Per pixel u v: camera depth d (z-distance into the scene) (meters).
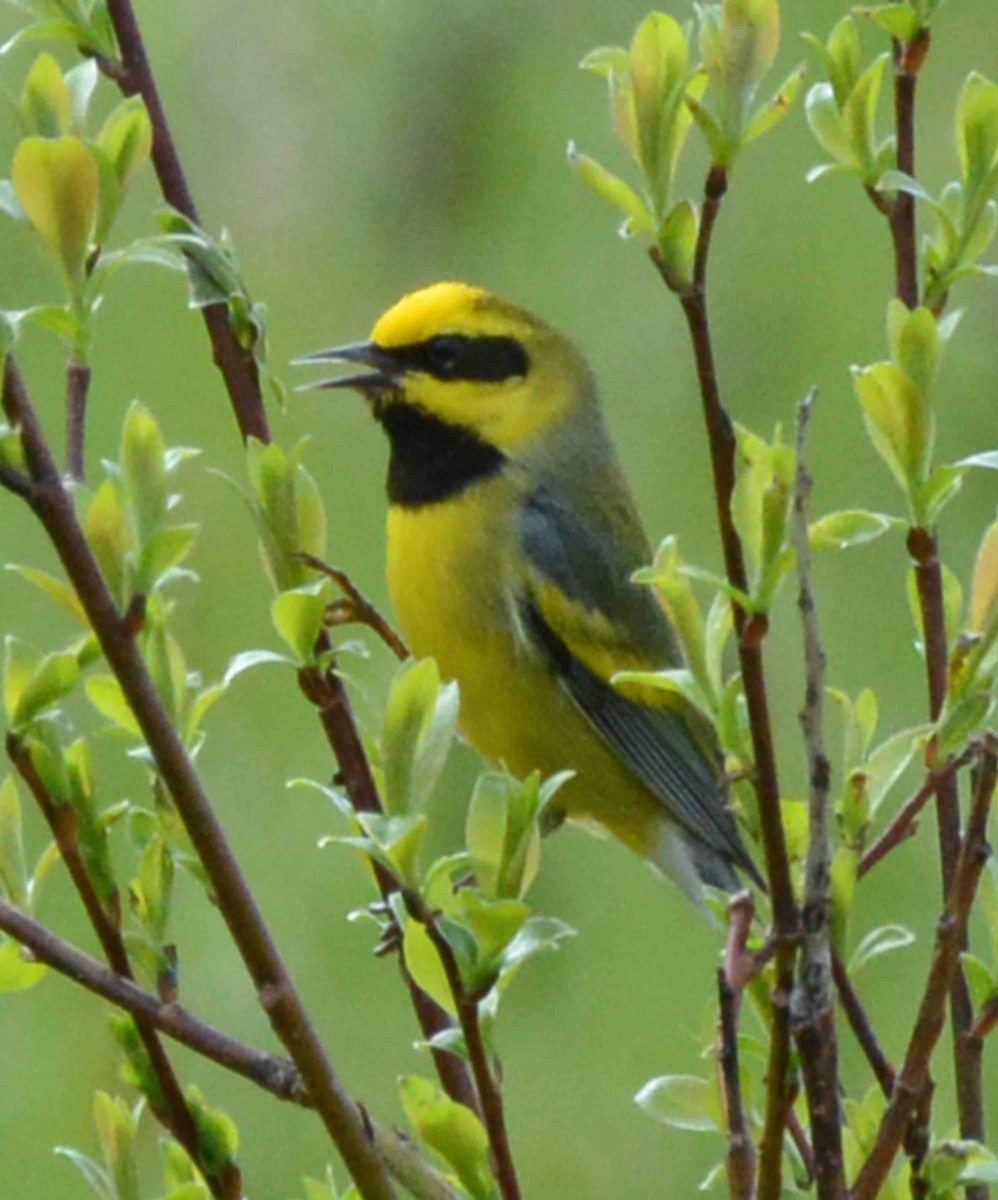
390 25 13.77
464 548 10.02
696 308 4.82
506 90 13.63
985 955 8.59
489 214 13.41
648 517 12.49
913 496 5.55
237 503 12.55
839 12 13.11
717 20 5.08
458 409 10.08
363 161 13.67
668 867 10.27
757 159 12.99
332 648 6.71
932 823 11.33
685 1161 11.33
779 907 4.74
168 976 5.02
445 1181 5.01
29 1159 11.09
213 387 12.84
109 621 4.55
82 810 5.14
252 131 13.75
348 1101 4.66
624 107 5.12
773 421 12.55
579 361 10.46
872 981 11.12
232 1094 11.30
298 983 11.52
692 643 5.11
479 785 4.93
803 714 4.66
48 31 6.98
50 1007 11.45
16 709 5.03
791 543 4.80
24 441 4.48
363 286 13.40
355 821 4.83
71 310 5.31
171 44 13.85
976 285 12.70
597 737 10.18
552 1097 11.38
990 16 13.12
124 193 5.49
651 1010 11.57
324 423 13.04
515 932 4.67
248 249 13.51
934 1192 5.13
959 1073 5.43
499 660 10.05
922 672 11.81
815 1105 4.76
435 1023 6.13
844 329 12.65
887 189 6.27
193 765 4.68
